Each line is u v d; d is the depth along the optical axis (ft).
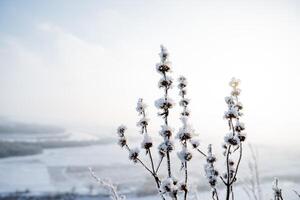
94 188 363.76
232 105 11.17
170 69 10.85
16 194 379.55
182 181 9.03
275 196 10.57
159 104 10.23
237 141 10.64
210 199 10.31
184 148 9.68
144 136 10.23
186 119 10.30
